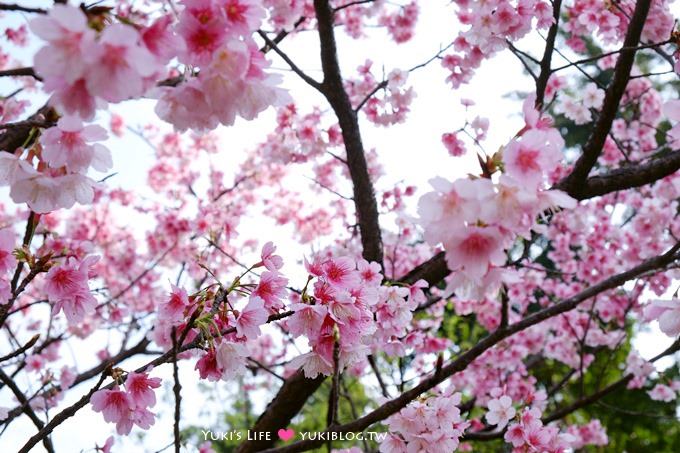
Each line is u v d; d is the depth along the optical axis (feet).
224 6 5.47
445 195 5.59
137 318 20.54
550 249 30.14
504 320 10.85
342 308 7.46
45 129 6.43
